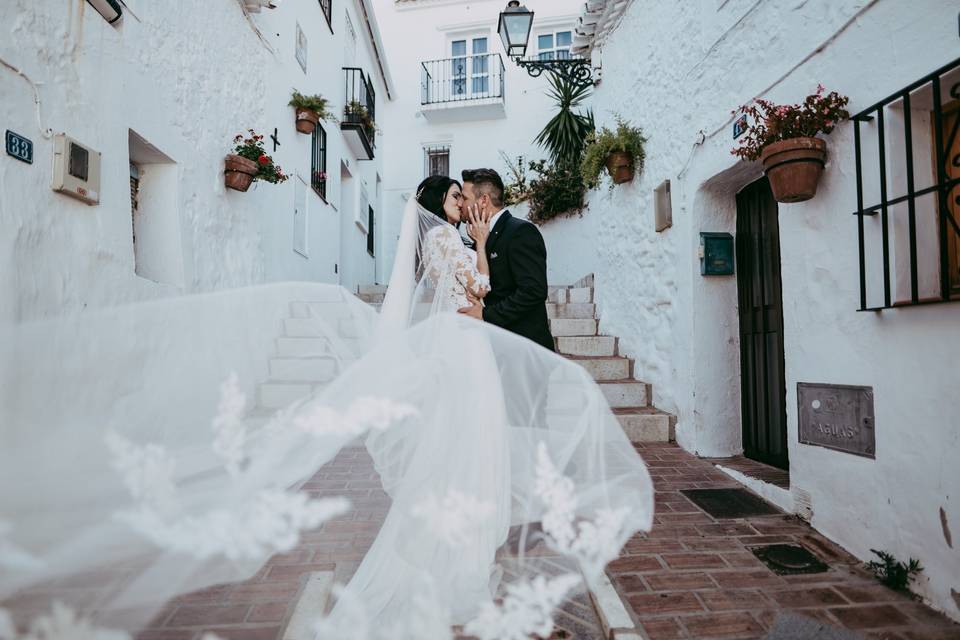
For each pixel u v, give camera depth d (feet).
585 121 27.14
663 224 14.92
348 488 5.74
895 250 7.14
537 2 36.52
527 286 8.08
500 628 3.94
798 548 8.07
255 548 3.11
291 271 21.48
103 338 3.42
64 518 2.72
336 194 28.48
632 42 17.78
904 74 6.95
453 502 4.77
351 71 31.58
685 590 6.88
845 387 7.96
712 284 13.38
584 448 4.84
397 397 4.59
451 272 7.86
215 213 15.17
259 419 3.88
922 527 6.57
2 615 2.54
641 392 16.07
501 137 37.22
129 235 10.78
